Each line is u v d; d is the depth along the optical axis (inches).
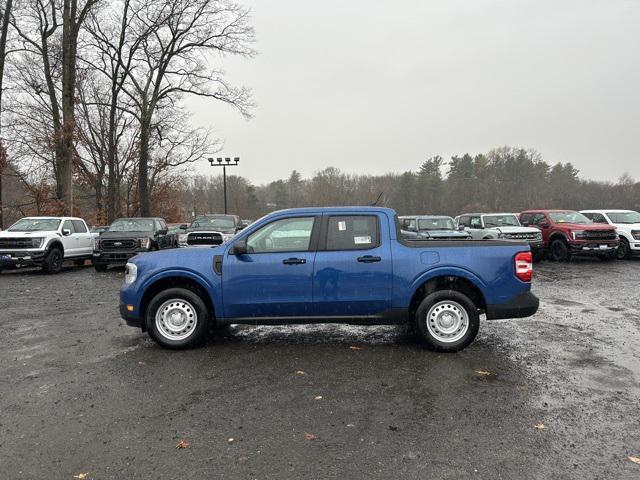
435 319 211.6
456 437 129.4
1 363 199.2
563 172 3784.5
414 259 208.7
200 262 214.1
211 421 140.3
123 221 616.1
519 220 751.1
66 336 245.9
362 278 208.1
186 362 198.2
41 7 1015.6
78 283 470.3
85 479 109.3
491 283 207.9
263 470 112.9
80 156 1330.0
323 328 260.2
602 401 154.8
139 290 216.7
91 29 1087.6
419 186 3565.5
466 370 186.2
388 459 117.8
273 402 154.6
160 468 114.0
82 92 1229.7
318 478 109.3
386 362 196.9
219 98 1189.1
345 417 142.6
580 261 650.8
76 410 148.8
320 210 216.8
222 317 213.8
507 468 113.3
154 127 1194.6
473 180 3686.0
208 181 3855.8
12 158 1068.5
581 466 114.3
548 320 279.1
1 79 927.0
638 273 509.0
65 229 593.9
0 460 117.9
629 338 236.5
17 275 548.4
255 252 213.5
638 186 3272.6
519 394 160.9
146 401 155.9
